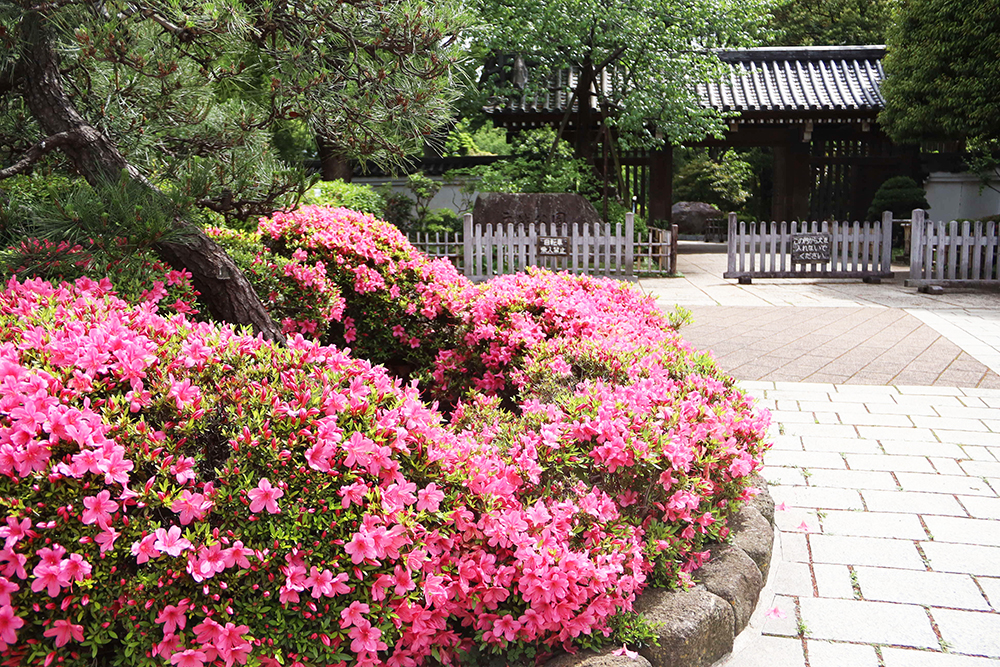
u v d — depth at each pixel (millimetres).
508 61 18406
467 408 3363
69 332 2354
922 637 2727
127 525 1958
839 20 29453
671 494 2795
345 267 5363
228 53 3600
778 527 3617
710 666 2564
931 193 19266
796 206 20531
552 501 2580
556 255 14070
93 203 3332
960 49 13531
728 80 17875
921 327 8695
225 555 1947
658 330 4711
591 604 2359
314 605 2006
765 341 7930
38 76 3652
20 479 1892
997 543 3428
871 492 4008
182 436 2152
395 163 4008
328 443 2107
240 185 3814
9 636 1794
